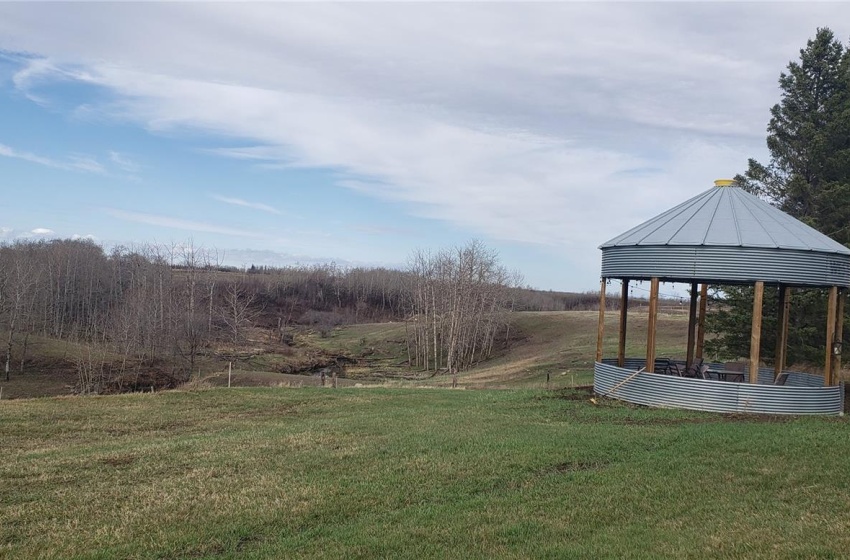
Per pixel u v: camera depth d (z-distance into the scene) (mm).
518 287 80625
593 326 57688
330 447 12250
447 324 61562
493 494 9219
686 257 16844
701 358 21547
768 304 25578
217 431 15234
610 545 7176
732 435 12586
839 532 7445
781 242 16344
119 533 7777
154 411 18578
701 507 8469
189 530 7871
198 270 71125
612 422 14828
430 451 11695
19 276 49156
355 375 50281
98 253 70562
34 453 12500
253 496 9148
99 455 11828
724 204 18406
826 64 27062
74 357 44094
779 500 8727
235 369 45750
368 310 95938
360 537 7551
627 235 19078
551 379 32500
